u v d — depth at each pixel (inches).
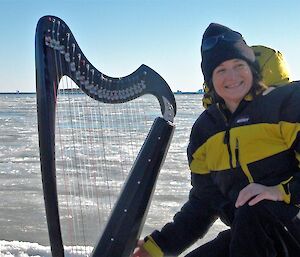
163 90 117.9
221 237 101.7
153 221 232.2
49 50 88.1
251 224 87.0
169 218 238.5
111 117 122.0
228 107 98.6
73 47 96.3
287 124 91.0
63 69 93.0
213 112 100.2
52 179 85.1
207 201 105.9
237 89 94.7
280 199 87.6
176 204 267.1
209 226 108.7
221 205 101.4
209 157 100.9
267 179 93.8
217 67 95.7
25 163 442.9
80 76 99.7
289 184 88.3
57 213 85.7
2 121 1083.9
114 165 191.5
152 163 109.5
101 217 132.8
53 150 85.5
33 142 645.9
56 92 88.7
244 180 95.5
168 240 106.3
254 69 95.9
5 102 2706.7
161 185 316.5
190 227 107.0
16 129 863.7
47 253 192.9
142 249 105.9
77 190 158.9
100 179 161.9
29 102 2723.9
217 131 98.8
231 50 94.7
